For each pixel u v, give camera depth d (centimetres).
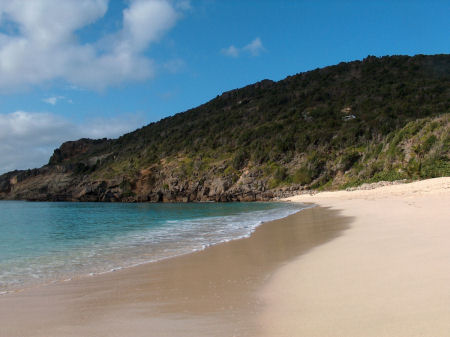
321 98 11594
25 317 534
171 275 806
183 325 458
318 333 394
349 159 6875
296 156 8044
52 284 787
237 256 1006
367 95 10456
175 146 11362
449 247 789
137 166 10706
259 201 7356
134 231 1983
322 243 1116
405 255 762
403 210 1906
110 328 463
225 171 8600
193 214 3506
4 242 1625
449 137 4825
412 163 5059
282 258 925
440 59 12875
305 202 5050
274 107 11956
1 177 13662
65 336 441
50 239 1723
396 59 13438
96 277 841
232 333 415
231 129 11156
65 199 11062
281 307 507
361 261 763
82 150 16538
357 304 482
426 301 460
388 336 368
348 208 2731
